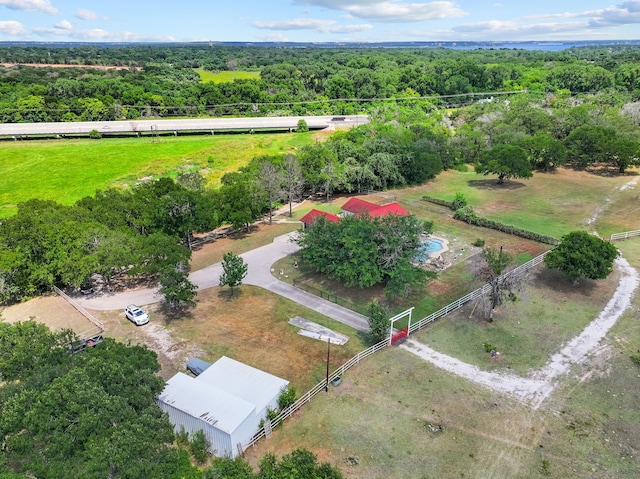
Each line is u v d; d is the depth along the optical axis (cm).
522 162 7925
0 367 2762
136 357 2789
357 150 8200
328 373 3372
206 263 5312
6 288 4238
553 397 3103
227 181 6488
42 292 4569
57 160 9762
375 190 8081
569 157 9525
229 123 12694
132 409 2330
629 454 2642
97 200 5281
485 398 3098
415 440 2752
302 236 5084
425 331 3906
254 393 2959
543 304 4272
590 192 7650
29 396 2272
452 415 2948
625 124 9531
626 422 2880
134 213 5284
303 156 7781
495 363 3466
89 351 2794
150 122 12688
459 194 6994
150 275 4997
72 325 3950
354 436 2784
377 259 4338
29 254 4344
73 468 2042
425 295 4525
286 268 5144
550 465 2572
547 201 7275
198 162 9788
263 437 2797
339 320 4106
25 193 7862
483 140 9612
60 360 2772
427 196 7550
